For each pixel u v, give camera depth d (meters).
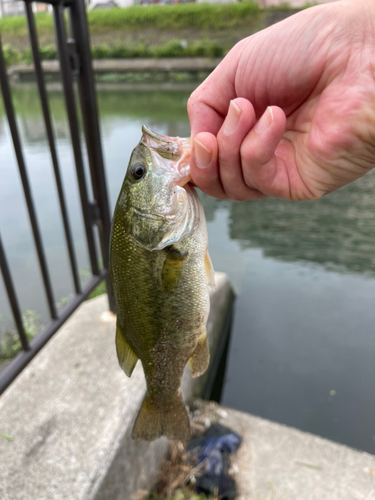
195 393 0.42
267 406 0.45
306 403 0.45
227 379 0.50
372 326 0.56
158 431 0.21
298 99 0.18
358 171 0.17
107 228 0.39
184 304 0.19
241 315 0.61
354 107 0.15
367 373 0.48
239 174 0.16
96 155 0.36
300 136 0.18
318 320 0.58
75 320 0.41
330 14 0.16
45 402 0.30
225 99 0.20
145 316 0.19
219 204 0.99
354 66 0.15
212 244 0.80
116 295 0.19
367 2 0.16
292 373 0.50
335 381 0.48
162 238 0.18
